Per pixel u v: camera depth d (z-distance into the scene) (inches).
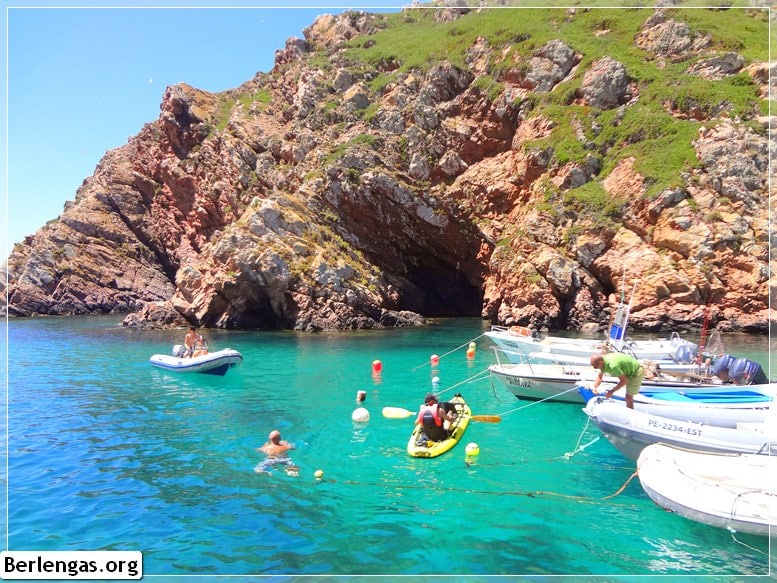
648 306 1270.9
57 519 368.2
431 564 312.0
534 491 416.5
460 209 1700.3
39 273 2277.3
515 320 1386.6
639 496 407.5
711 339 676.1
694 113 1470.2
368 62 2122.3
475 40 1957.4
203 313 1545.3
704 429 427.2
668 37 1692.9
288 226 1617.9
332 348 1155.9
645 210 1352.1
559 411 644.7
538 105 1685.5
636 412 445.1
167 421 609.3
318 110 1998.0
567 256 1412.4
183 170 2256.4
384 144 1801.2
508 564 312.7
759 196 1278.3
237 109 2235.5
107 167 2549.2
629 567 310.7
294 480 436.8
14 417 629.3
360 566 309.4
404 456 492.4
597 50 1712.6
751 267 1221.7
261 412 646.5
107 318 2065.7
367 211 1722.4
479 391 759.1
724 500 347.3
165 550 327.6
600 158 1529.3
